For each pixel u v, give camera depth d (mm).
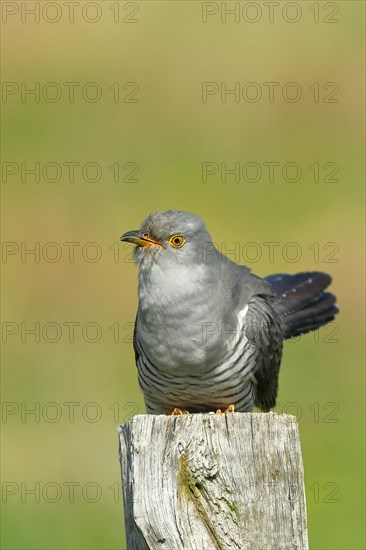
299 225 18641
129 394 14477
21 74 22203
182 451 5770
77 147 20688
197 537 5645
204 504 5711
